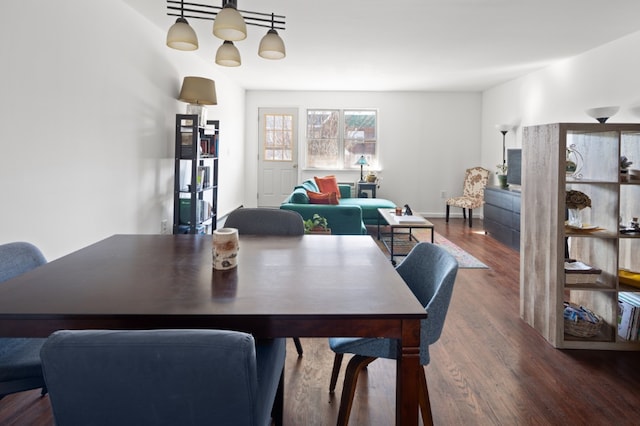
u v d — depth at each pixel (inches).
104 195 133.7
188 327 45.8
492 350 102.1
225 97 261.3
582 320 103.7
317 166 320.8
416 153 317.1
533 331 113.3
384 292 53.9
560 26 159.9
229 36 87.5
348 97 314.2
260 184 320.2
